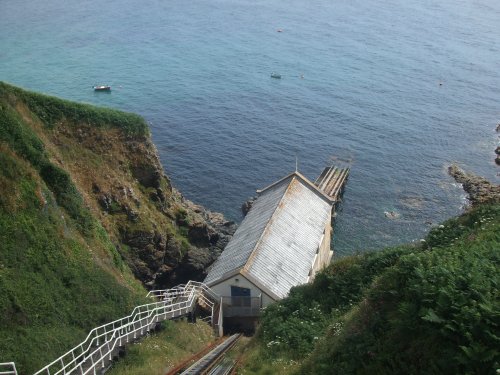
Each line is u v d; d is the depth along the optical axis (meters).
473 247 22.56
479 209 32.31
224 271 53.97
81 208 46.78
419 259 20.78
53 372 28.09
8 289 31.19
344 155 93.75
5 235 34.75
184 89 116.38
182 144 96.19
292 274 54.00
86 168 56.06
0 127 42.38
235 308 51.44
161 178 65.44
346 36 150.62
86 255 40.56
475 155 94.12
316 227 62.69
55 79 116.00
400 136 99.75
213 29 154.75
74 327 33.09
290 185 66.56
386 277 21.67
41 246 36.69
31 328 30.27
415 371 16.58
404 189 84.19
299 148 95.88
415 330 17.70
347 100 113.06
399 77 124.12
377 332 19.66
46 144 51.97
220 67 128.38
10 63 121.81
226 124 103.19
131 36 145.88
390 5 182.00
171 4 178.12
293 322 31.83
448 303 16.95
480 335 15.71
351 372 18.89
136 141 62.97
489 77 124.31
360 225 75.94
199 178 87.19
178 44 142.12
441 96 115.25
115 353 31.50
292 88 118.50
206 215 75.44
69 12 162.00
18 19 151.88
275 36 150.12
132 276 51.59
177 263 62.78
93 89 113.00
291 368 25.00
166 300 43.97
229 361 31.08
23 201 37.88
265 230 57.44
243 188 85.31
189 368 30.02
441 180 86.44
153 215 61.78
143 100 110.69
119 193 57.66
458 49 140.62
